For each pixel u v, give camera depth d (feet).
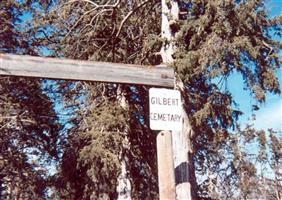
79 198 62.64
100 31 47.39
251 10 33.81
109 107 51.78
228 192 135.33
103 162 50.14
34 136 69.87
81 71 15.80
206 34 36.01
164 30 40.83
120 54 48.83
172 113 15.65
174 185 15.26
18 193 96.84
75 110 61.67
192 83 40.42
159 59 45.47
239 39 33.40
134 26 47.85
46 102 63.67
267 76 35.01
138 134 56.29
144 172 58.95
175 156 33.63
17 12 60.08
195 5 37.35
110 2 46.19
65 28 47.96
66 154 61.36
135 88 56.29
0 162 69.87
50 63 15.61
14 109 64.59
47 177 76.48
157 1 44.78
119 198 56.03
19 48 60.54
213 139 43.16
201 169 72.79
